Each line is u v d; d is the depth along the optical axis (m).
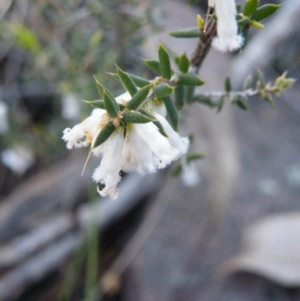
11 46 0.21
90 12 0.16
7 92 0.21
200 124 0.19
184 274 0.19
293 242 0.19
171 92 0.07
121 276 0.20
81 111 0.17
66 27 0.18
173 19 0.21
